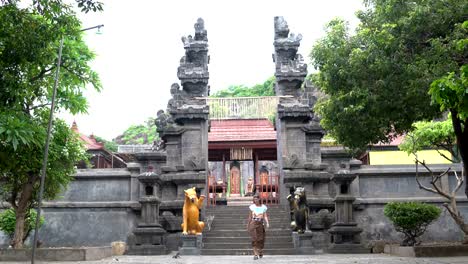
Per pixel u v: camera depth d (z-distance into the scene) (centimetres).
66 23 1246
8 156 1655
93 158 3897
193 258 1808
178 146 2697
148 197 2292
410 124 1461
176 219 2459
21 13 1154
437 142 2461
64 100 1798
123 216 2536
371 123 1480
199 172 2586
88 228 2522
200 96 2845
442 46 1259
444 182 2503
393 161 3462
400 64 1333
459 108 790
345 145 1638
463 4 1274
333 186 2605
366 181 2548
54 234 2512
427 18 1311
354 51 1412
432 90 795
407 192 2525
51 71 1659
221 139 3550
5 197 2159
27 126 1395
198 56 2950
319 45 1596
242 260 1631
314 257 1789
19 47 1145
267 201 2902
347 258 1686
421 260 1484
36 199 1994
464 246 1681
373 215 2480
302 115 2684
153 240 2266
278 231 2262
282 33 2998
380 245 2195
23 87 1269
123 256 2052
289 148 2680
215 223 2398
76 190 2588
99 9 1132
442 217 2436
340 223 2189
